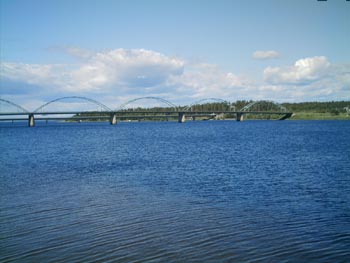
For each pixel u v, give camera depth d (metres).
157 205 22.66
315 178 31.59
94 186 29.30
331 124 192.62
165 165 41.81
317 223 18.69
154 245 16.03
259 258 14.63
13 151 64.06
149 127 195.00
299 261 14.33
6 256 15.23
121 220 19.66
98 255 15.16
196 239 16.66
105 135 119.81
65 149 67.44
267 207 21.92
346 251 15.16
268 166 39.72
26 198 25.16
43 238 17.17
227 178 32.16
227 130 143.00
